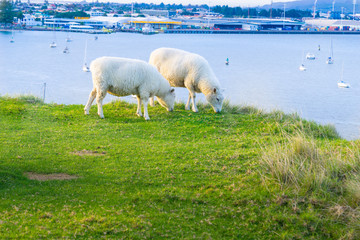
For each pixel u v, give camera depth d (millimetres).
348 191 6680
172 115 12336
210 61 73750
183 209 6223
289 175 7113
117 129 10750
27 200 6266
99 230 5430
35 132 10164
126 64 11320
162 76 12172
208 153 8766
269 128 10844
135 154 8656
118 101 13812
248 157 8422
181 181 7227
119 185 6992
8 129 10352
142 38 146250
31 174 7402
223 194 6719
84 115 12055
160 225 5711
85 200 6355
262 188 6914
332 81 48656
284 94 36000
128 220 5734
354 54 98938
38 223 5531
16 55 72375
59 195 6516
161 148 9117
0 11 175750
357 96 36219
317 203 6414
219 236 5578
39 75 46938
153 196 6555
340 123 22547
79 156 8422
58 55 75625
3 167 7539
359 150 8516
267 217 6059
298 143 8172
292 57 87562
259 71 58656
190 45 118562
